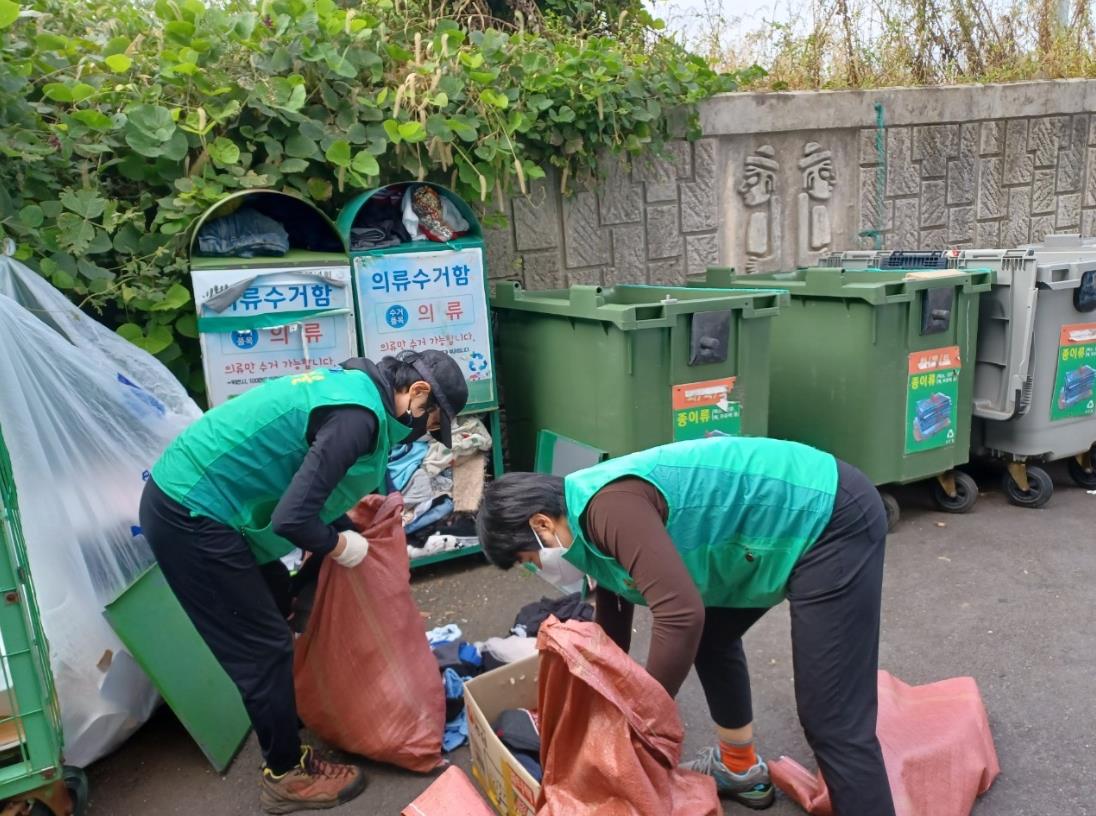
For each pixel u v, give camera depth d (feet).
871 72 22.34
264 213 13.07
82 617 8.85
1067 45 23.97
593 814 6.56
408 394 8.56
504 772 7.67
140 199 12.29
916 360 14.34
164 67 12.54
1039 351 14.89
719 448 6.88
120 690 9.20
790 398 15.43
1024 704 9.82
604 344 12.39
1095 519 15.06
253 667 8.21
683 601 5.98
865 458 14.35
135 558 9.55
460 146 14.92
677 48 18.13
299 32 13.39
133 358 10.44
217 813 8.75
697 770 8.55
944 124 20.86
